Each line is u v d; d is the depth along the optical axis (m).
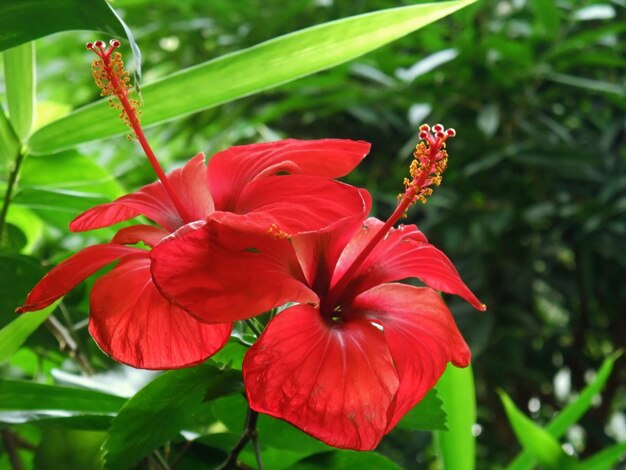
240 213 0.45
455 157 1.60
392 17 0.54
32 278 0.61
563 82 1.55
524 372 1.68
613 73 1.67
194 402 0.49
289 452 0.60
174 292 0.40
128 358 0.43
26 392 0.53
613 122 1.67
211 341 0.43
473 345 1.54
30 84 0.62
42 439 0.55
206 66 0.56
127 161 1.48
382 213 1.70
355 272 0.47
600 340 1.92
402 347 0.44
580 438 1.95
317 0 1.67
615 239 1.62
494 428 1.86
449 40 1.68
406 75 1.41
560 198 1.65
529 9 1.64
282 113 1.70
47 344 0.66
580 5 1.61
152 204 0.49
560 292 1.73
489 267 1.64
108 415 0.52
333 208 0.43
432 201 1.61
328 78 1.53
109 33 0.49
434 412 0.52
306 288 0.43
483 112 1.51
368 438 0.41
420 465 1.68
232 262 0.42
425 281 0.47
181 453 0.56
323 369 0.42
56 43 1.77
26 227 0.84
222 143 1.61
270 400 0.41
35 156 0.67
